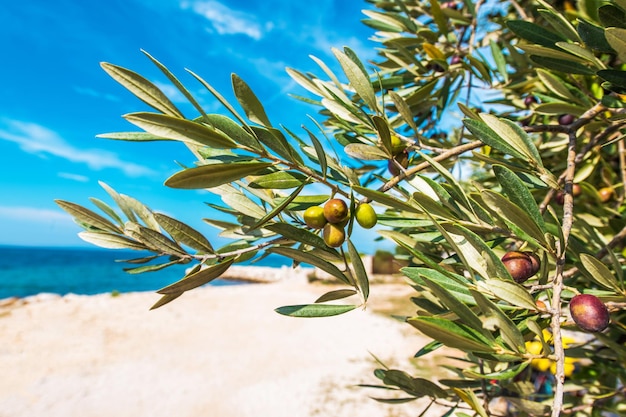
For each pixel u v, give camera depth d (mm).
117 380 2113
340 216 230
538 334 204
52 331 3049
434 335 187
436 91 480
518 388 381
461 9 654
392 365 2289
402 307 3854
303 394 1939
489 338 196
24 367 2264
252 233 294
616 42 219
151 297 4762
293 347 2699
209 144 202
